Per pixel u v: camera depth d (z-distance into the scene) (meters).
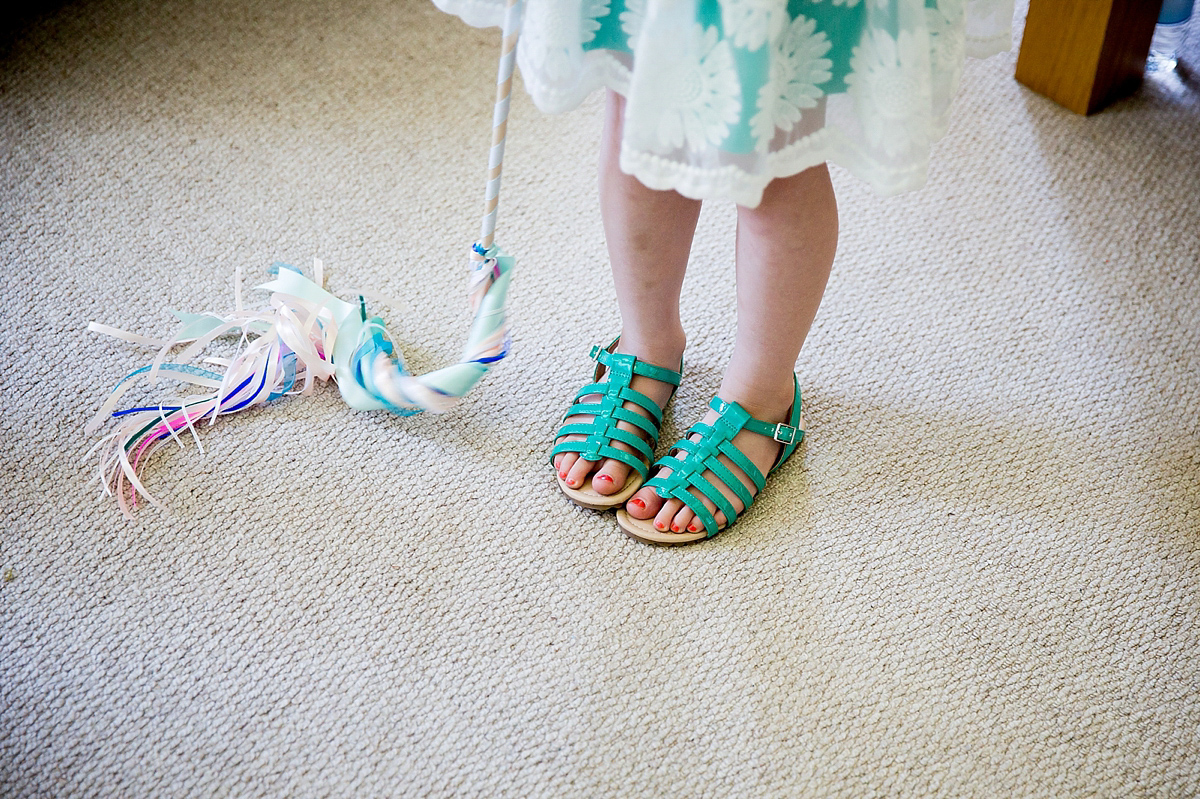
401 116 1.55
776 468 1.15
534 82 0.84
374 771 0.93
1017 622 1.04
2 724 0.95
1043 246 1.39
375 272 1.35
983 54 0.96
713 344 1.28
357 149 1.50
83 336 1.26
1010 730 0.96
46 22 1.65
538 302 1.33
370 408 1.16
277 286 1.25
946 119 0.85
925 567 1.08
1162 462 1.17
